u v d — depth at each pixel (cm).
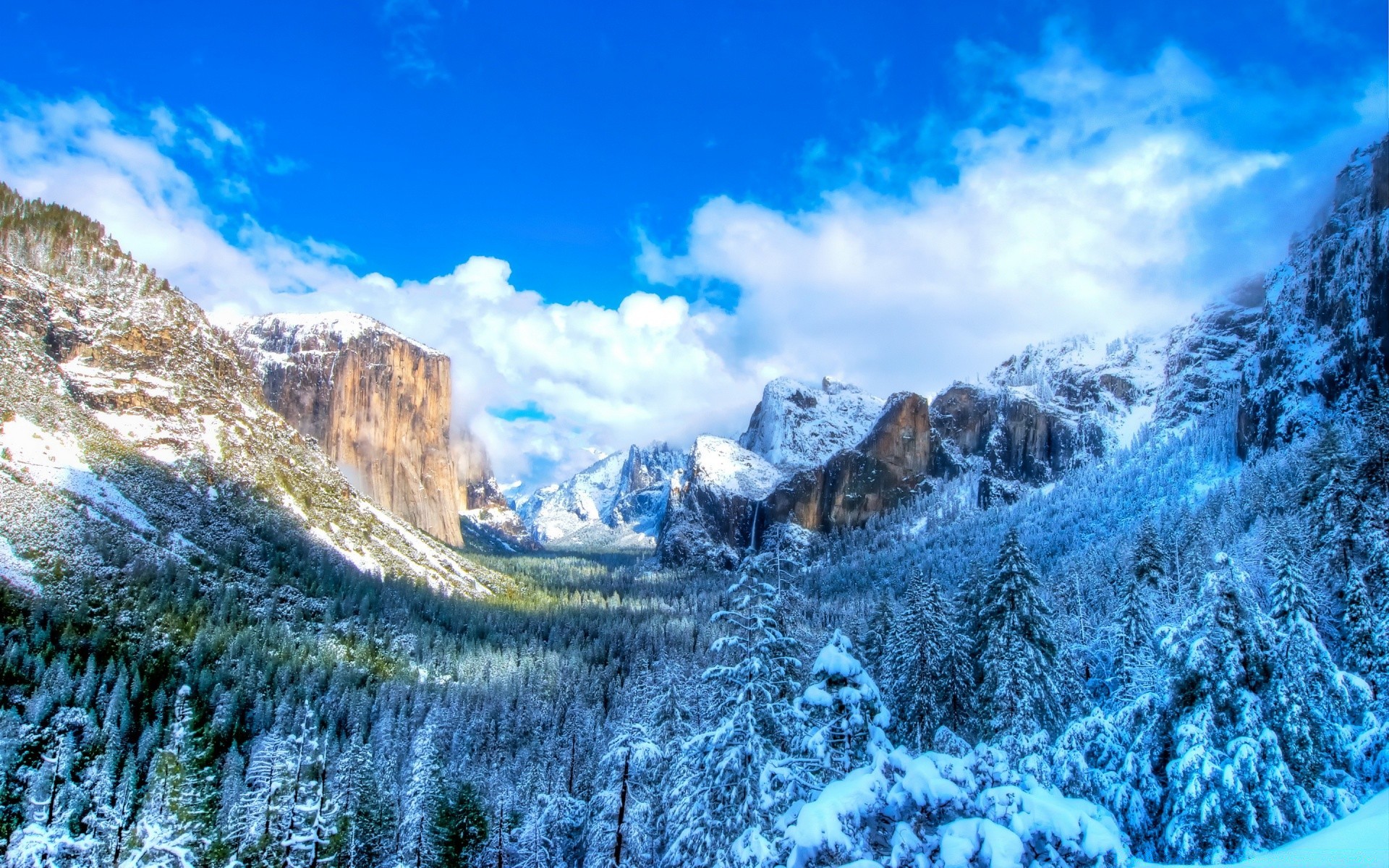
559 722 12338
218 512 19688
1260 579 4262
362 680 14038
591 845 4834
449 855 6681
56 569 13262
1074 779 3219
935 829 1794
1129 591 4797
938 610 4619
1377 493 4509
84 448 18388
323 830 6419
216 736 9912
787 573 2848
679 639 17975
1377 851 1978
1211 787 2927
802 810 1816
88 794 7231
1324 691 3111
